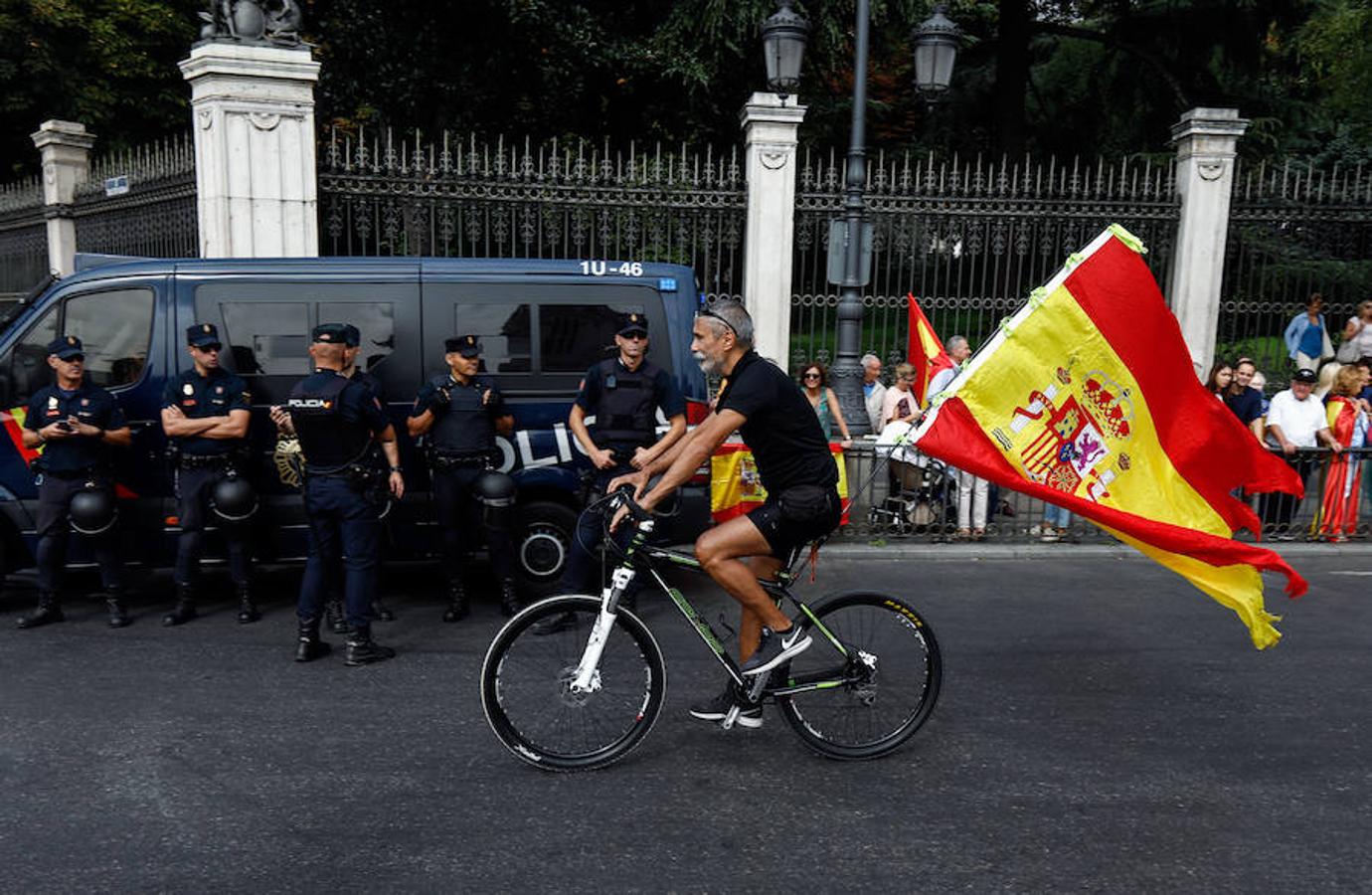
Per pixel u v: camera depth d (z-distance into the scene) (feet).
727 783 12.51
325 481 16.56
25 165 64.18
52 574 18.75
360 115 59.11
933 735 14.17
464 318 20.13
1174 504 15.26
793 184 32.55
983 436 14.26
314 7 53.83
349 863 10.42
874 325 33.94
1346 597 22.34
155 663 16.75
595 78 58.03
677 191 32.17
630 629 12.98
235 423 18.35
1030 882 10.21
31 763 12.78
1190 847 10.98
